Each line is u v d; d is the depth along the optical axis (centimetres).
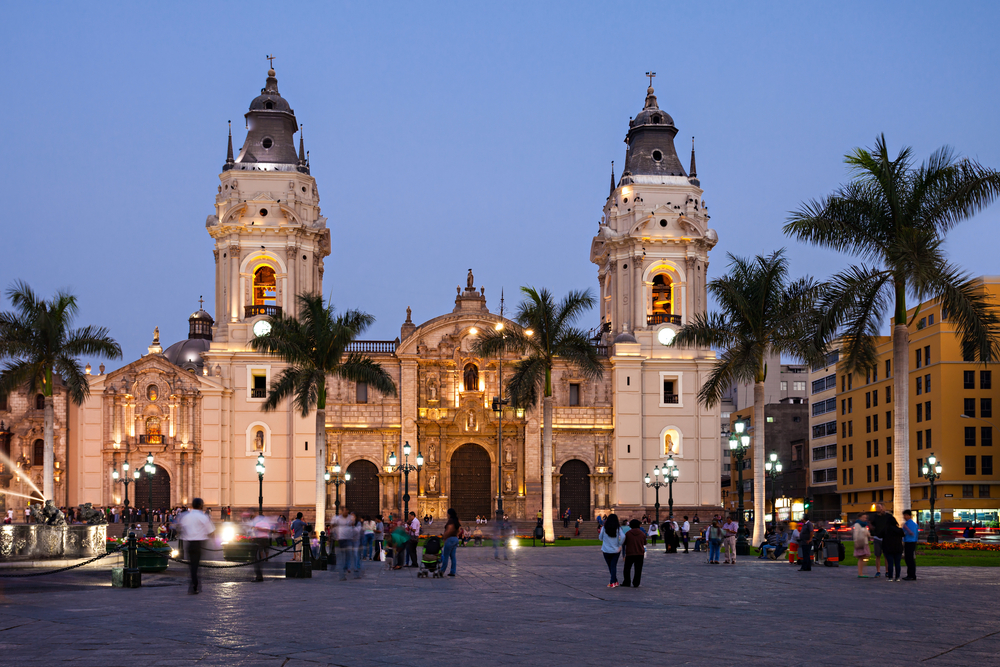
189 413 10712
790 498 15425
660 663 1877
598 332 12050
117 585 3509
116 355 7406
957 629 2311
